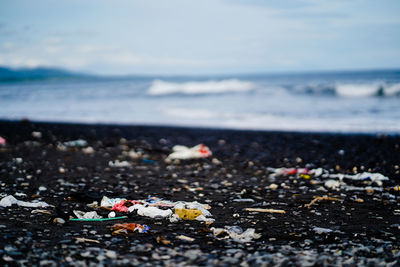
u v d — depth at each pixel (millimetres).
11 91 79250
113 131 23516
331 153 16062
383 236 6605
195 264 5203
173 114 34594
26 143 17672
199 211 7707
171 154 15344
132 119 32000
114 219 7457
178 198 9305
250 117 30688
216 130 24281
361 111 31141
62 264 5055
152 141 19859
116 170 12695
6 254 5242
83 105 45469
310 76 115375
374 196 9477
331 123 26188
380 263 5191
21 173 11805
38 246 5695
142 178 11609
